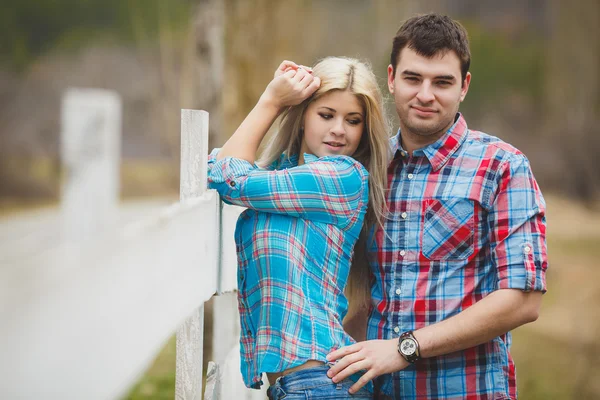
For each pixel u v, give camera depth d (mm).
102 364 1680
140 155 36625
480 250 3627
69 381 1517
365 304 3951
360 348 3305
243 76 11023
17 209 23594
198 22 8250
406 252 3678
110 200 1591
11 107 36375
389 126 4016
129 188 28594
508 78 42875
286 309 3246
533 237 3480
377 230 3762
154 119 32188
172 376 7402
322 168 3373
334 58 3623
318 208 3354
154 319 2094
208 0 8180
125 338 1830
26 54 38531
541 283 3426
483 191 3596
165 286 2219
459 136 3711
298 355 3199
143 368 2004
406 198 3715
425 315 3613
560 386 9719
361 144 3744
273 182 3287
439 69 3562
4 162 29875
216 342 4430
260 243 3344
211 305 7621
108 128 1561
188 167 3094
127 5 37156
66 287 1497
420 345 3340
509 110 42812
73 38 39156
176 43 29344
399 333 3643
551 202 34094
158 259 2123
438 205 3650
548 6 41438
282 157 3844
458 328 3365
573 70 37250
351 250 3562
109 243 1689
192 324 3170
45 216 21141
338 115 3521
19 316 1343
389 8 35062
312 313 3266
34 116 36469
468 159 3676
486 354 3609
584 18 37000
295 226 3352
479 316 3377
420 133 3660
